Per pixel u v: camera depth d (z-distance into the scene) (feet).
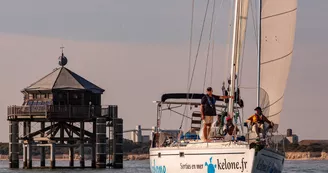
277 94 341.62
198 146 340.59
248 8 352.90
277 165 332.80
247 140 326.03
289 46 341.00
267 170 326.03
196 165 339.98
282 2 340.39
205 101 348.79
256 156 316.19
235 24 352.69
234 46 352.90
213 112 349.00
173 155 356.59
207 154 333.42
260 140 321.73
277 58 341.21
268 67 341.21
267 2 340.59
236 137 333.42
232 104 349.00
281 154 335.26
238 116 348.79
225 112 349.41
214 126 349.61
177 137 408.67
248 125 332.19
